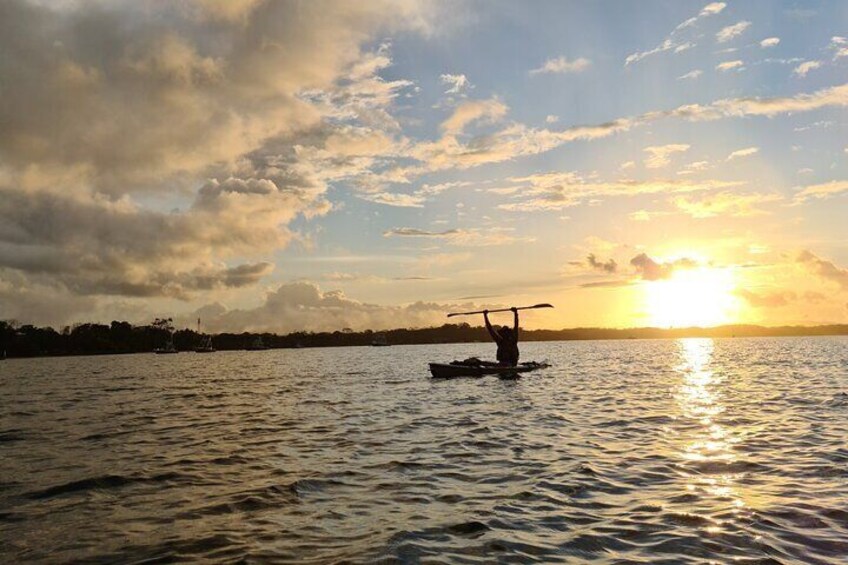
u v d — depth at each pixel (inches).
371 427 605.3
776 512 289.1
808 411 659.4
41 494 357.7
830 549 238.8
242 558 242.4
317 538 265.7
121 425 666.8
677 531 265.4
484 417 657.0
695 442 485.4
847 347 3627.0
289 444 516.4
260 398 971.3
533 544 253.3
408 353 4288.9
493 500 324.2
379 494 342.0
